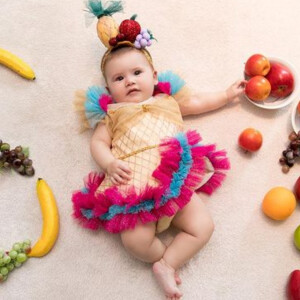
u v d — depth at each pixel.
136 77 1.31
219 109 1.48
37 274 1.36
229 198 1.41
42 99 1.48
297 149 1.40
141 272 1.35
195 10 1.54
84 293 1.34
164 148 1.24
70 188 1.42
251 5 1.55
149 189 1.19
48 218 1.35
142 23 1.53
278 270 1.35
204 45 1.53
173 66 1.51
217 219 1.39
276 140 1.46
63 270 1.36
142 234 1.24
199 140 1.30
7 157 1.38
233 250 1.37
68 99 1.48
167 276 1.26
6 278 1.35
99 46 1.52
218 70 1.51
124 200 1.21
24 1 1.54
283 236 1.38
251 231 1.38
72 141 1.46
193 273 1.35
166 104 1.33
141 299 1.33
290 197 1.32
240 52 1.52
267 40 1.53
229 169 1.43
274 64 1.42
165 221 1.27
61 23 1.53
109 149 1.34
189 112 1.44
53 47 1.52
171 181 1.21
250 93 1.40
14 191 1.42
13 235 1.39
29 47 1.52
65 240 1.38
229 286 1.34
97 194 1.28
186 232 1.29
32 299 1.34
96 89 1.39
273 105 1.45
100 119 1.36
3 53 1.47
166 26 1.54
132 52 1.31
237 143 1.45
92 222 1.34
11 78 1.49
